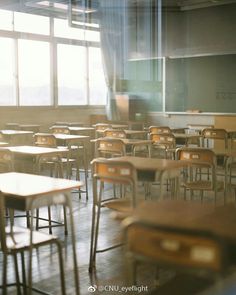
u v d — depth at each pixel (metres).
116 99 10.89
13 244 2.53
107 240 4.12
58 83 10.53
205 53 10.52
